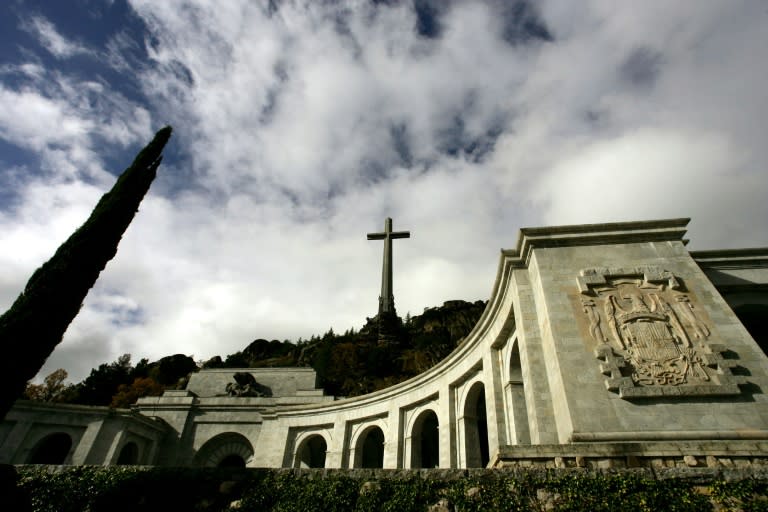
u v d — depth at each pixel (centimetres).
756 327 1955
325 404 3403
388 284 8019
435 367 2686
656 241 1706
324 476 1195
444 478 1095
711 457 1087
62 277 1600
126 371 7681
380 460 3706
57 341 1548
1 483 1153
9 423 2830
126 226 1906
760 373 1342
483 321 2248
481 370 2408
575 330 1498
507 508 988
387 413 3058
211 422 3853
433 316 9256
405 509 1041
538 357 1628
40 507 1176
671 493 939
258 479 1223
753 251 1842
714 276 1823
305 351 8331
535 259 1730
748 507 880
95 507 1180
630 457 1115
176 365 7769
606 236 1730
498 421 2019
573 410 1330
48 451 3177
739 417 1270
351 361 7294
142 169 2045
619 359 1402
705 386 1323
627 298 1563
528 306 1748
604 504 944
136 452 3425
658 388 1330
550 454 1155
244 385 4128
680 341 1427
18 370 1405
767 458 1072
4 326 1426
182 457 3678
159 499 1199
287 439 3494
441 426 2569
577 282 1630
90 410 3062
